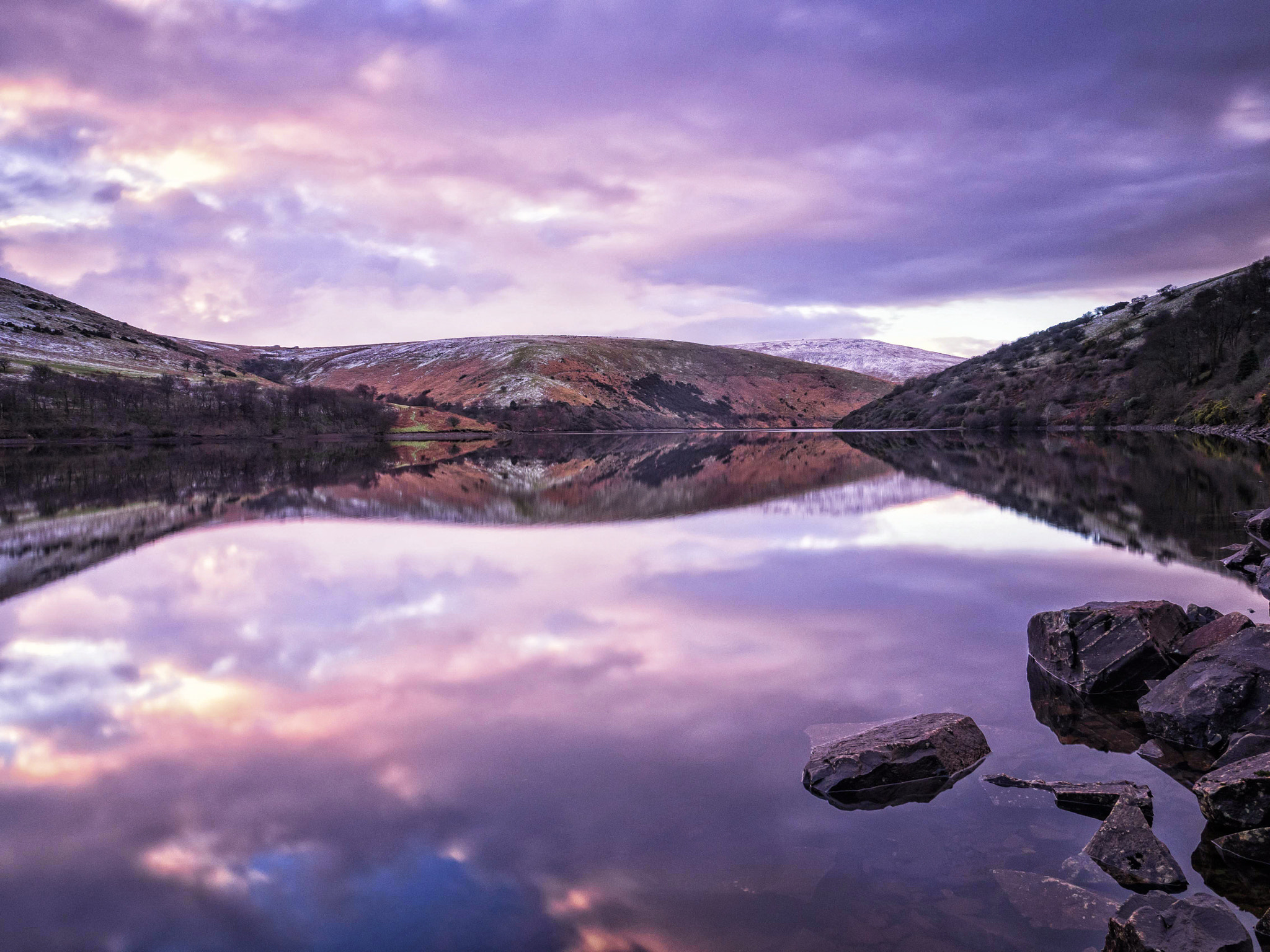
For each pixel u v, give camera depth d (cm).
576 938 454
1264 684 717
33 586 1454
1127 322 11819
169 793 631
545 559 1677
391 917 474
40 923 475
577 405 17500
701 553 1736
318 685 884
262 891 503
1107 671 861
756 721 779
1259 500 2309
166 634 1105
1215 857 543
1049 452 5047
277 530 2170
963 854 546
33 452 6900
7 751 715
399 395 19625
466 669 936
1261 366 6291
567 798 617
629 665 949
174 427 10638
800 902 488
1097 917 476
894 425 13988
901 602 1255
